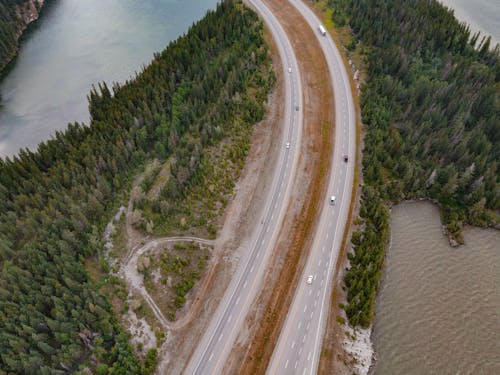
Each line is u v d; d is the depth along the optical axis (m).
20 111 118.88
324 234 75.88
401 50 109.06
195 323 63.91
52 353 57.75
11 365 54.44
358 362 60.06
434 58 114.81
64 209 75.06
